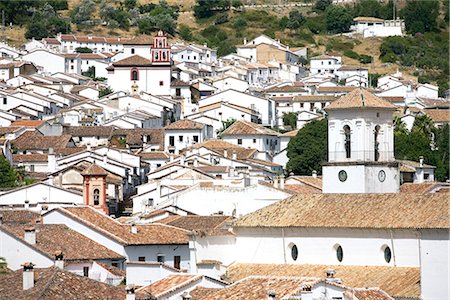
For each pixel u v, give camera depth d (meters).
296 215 171.50
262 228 172.50
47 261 174.88
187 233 179.00
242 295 134.00
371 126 185.12
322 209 170.50
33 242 176.50
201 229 179.75
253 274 168.00
